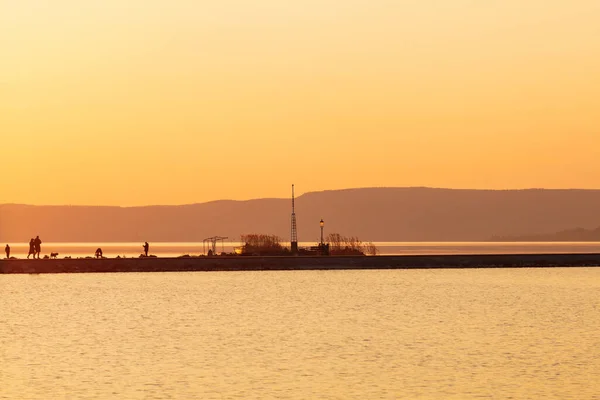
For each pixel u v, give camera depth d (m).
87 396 165.12
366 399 163.12
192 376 183.12
